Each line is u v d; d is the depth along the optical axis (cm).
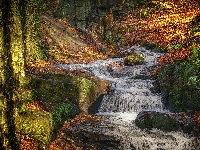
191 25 1903
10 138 659
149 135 858
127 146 834
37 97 919
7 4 702
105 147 816
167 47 1791
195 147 819
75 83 1052
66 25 2062
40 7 1805
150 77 1344
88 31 2259
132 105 1100
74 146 788
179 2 2322
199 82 974
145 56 1727
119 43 2230
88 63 1634
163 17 2294
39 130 752
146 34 2200
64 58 1666
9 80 699
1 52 652
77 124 888
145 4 2622
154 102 1095
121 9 2644
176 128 869
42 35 1673
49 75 1107
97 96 1130
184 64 1107
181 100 1016
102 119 962
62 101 973
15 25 769
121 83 1256
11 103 702
